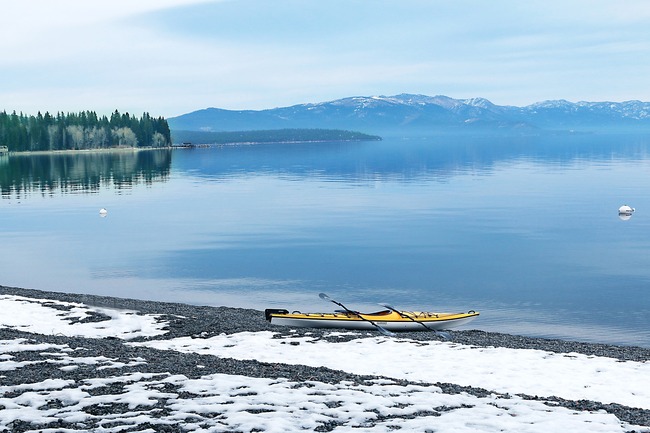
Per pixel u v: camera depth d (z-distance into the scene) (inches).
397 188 5462.6
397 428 521.3
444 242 2691.9
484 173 7263.8
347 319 1192.8
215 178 6830.7
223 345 1002.7
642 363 913.5
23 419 521.7
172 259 2317.9
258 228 3193.9
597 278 1930.4
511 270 2070.6
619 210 3622.0
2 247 2657.5
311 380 677.3
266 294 1726.1
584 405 636.1
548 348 1043.3
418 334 1173.1
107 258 2359.7
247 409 558.9
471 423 536.7
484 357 928.9
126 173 7613.2
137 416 533.0
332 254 2401.6
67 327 1114.1
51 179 6692.9
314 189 5433.1
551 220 3395.7
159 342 1020.5
